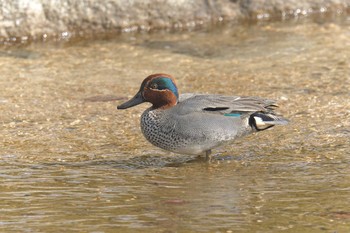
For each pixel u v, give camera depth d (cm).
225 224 856
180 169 1074
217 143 1086
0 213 891
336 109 1316
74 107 1348
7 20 1750
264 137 1196
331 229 841
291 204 920
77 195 959
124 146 1173
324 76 1505
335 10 2014
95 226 852
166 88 1104
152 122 1093
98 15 1834
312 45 1725
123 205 922
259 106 1086
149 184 1005
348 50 1678
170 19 1898
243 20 1956
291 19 1969
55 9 1792
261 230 839
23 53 1677
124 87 1461
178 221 866
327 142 1166
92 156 1126
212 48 1727
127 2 1855
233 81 1488
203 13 1927
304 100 1367
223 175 1043
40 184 1002
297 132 1212
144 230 841
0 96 1395
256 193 962
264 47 1722
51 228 846
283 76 1511
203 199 941
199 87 1455
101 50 1712
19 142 1180
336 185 986
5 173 1045
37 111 1325
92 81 1495
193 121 1072
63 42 1780
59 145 1170
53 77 1514
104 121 1283
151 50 1716
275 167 1070
